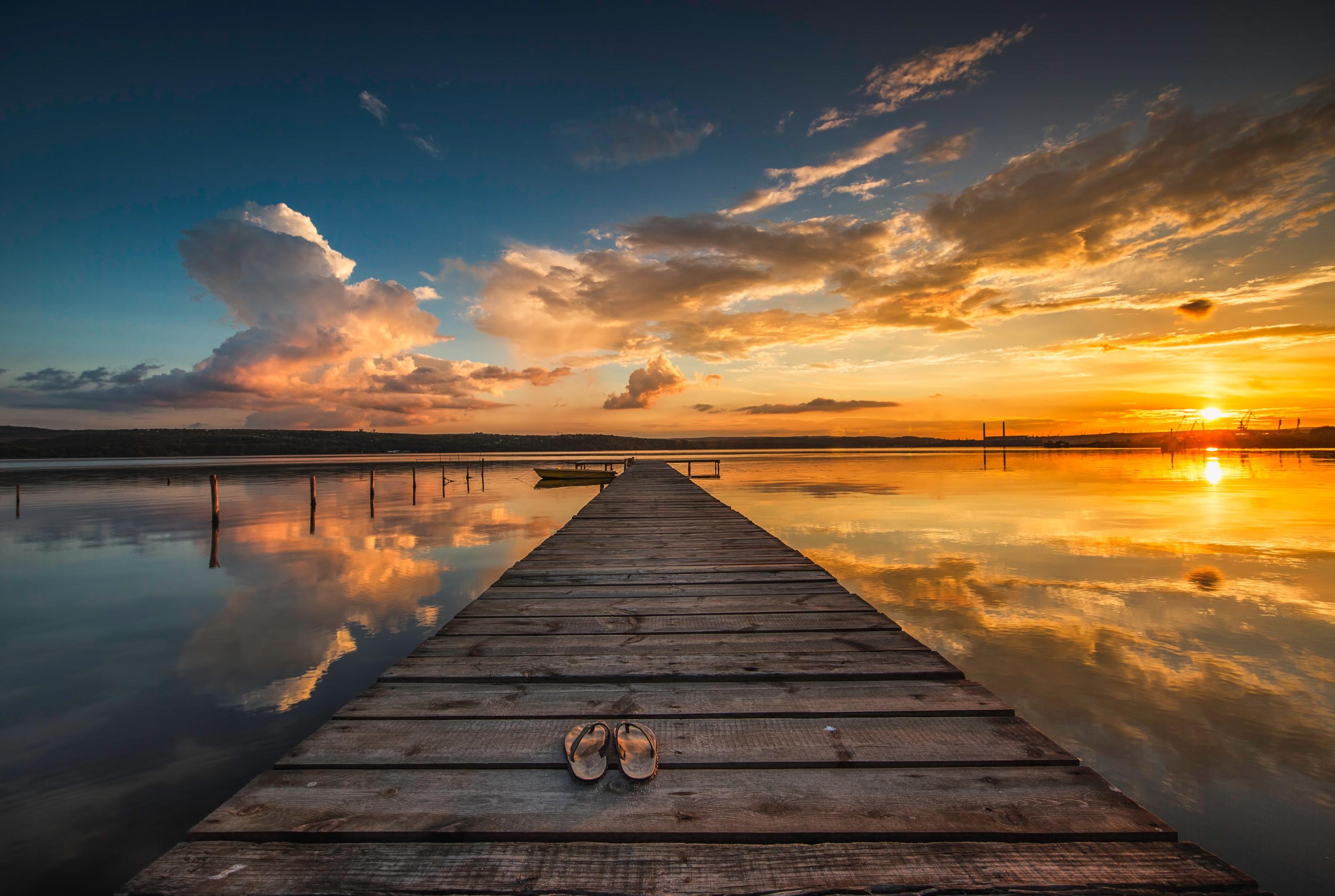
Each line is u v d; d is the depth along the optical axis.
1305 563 10.62
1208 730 4.55
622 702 2.70
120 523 18.80
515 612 4.28
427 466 71.75
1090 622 7.21
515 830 1.75
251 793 1.94
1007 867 1.61
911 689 2.84
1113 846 1.68
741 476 41.50
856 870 1.61
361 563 12.09
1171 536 13.82
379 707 2.64
